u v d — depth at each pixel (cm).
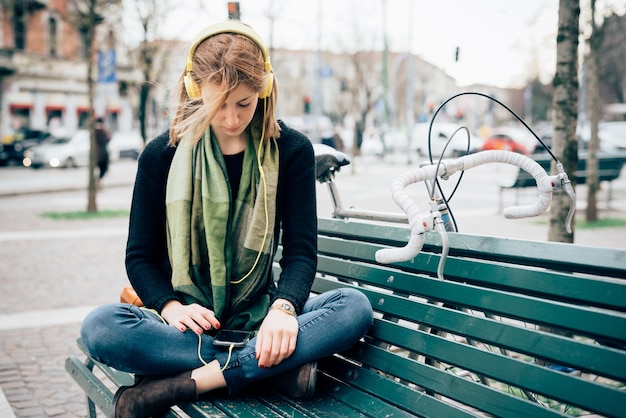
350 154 3488
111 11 1423
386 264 214
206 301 204
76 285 610
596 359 141
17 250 807
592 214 984
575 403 142
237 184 206
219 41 188
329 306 194
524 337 156
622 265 142
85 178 2175
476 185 1747
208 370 188
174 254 201
